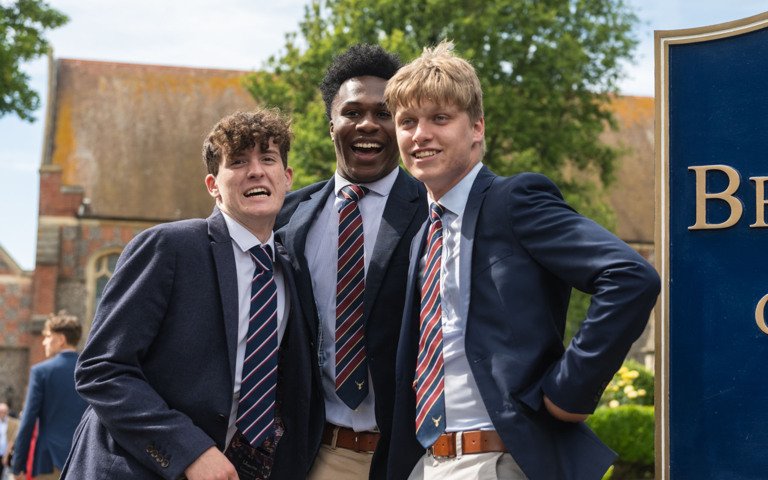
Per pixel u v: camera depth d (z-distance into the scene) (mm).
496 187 3156
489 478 2945
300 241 3984
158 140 31062
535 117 19781
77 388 3189
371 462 3752
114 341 3176
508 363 2938
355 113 4109
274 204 3465
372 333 3832
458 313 3104
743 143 3568
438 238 3258
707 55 3639
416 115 3197
